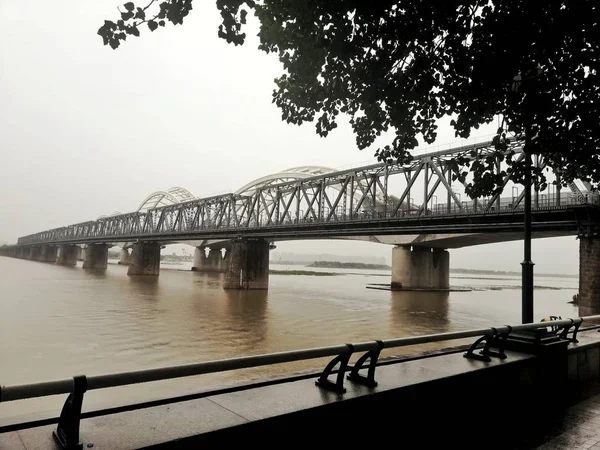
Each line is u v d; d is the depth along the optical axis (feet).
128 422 11.20
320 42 18.66
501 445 16.33
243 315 117.19
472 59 17.69
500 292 267.18
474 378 17.89
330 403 13.26
